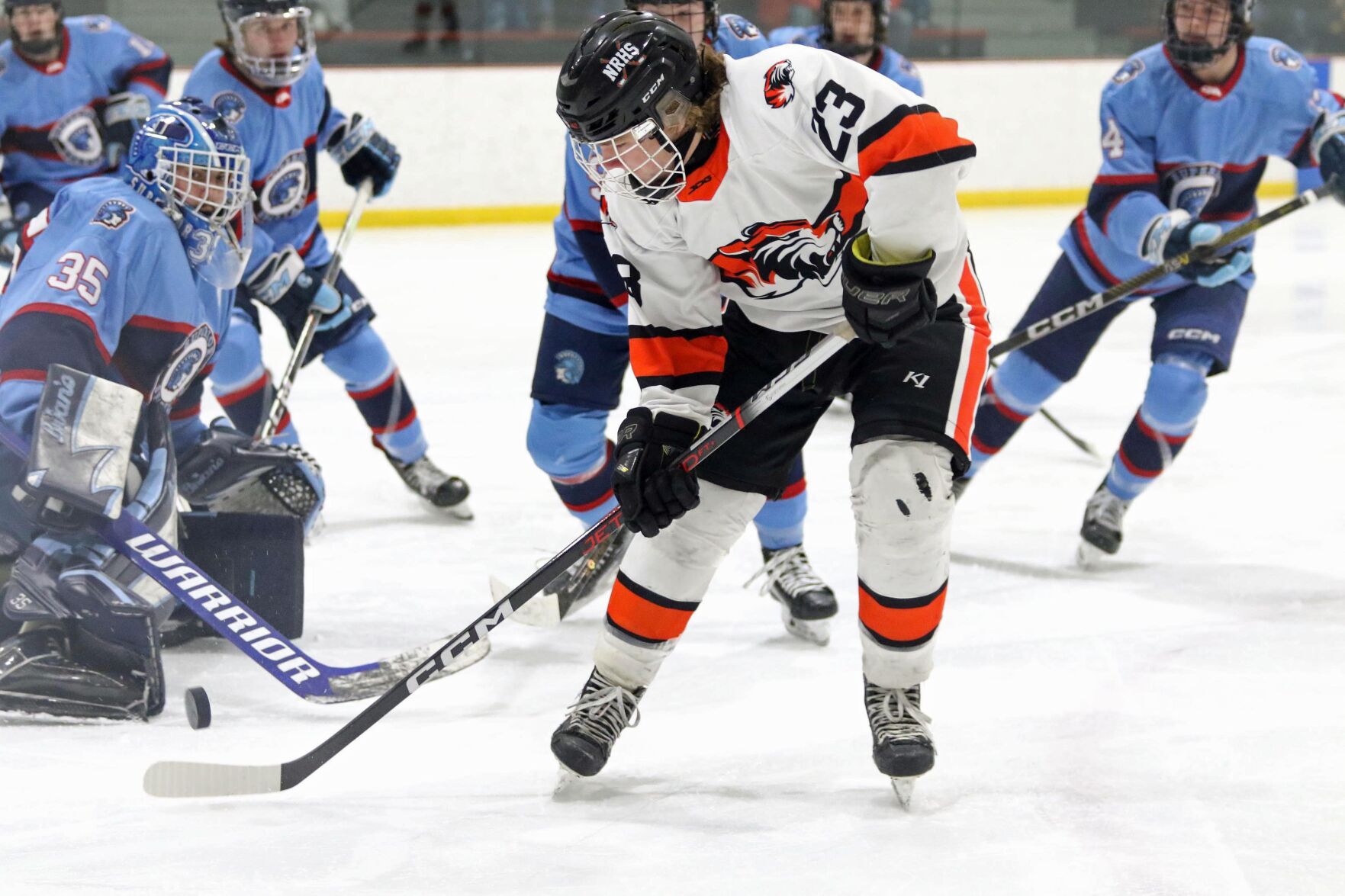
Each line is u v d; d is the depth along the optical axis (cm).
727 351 651
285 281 1027
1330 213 3045
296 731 710
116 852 571
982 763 667
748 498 620
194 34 2873
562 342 870
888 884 545
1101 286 1028
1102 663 807
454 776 656
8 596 708
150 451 755
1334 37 3344
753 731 713
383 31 2880
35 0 1354
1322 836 586
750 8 3203
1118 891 539
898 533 588
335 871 555
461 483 1122
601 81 528
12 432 695
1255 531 1073
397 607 921
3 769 652
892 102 541
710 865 561
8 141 1404
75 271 709
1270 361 1688
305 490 901
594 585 888
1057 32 3192
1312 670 789
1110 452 1328
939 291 591
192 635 833
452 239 2739
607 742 621
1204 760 667
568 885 544
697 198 567
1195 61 955
